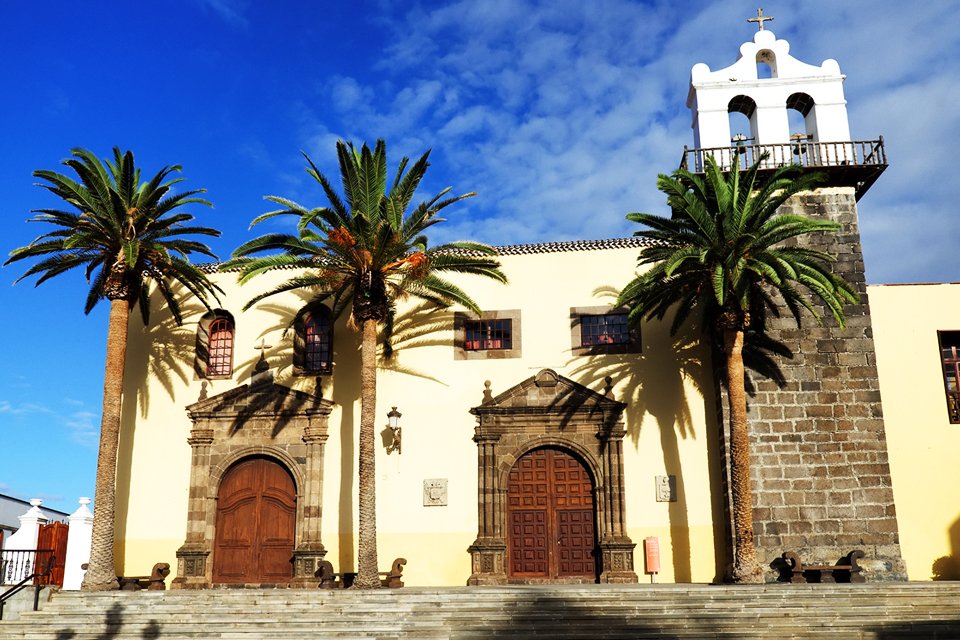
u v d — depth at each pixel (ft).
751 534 73.67
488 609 63.16
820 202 85.81
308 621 63.21
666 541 80.74
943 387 85.30
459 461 85.40
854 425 79.61
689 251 73.10
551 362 86.84
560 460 84.99
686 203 74.38
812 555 76.89
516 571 82.64
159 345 92.68
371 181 79.51
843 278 83.35
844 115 89.15
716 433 82.69
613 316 87.76
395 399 87.71
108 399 80.79
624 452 83.35
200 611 65.72
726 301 75.92
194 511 86.53
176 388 91.25
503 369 87.35
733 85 90.79
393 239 78.48
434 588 74.43
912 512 82.33
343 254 79.97
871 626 58.08
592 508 83.41
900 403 85.15
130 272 83.61
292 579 84.23
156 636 62.80
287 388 88.33
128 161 80.53
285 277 93.04
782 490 78.43
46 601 69.21
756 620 59.57
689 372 84.53
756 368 81.46
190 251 87.45
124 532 87.61
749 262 73.92
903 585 65.26
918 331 86.79
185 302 93.56
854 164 84.12
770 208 75.36
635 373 85.30
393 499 85.05
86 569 80.84
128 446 89.92
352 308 86.12
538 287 88.94
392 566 81.76
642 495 82.17
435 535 83.71
